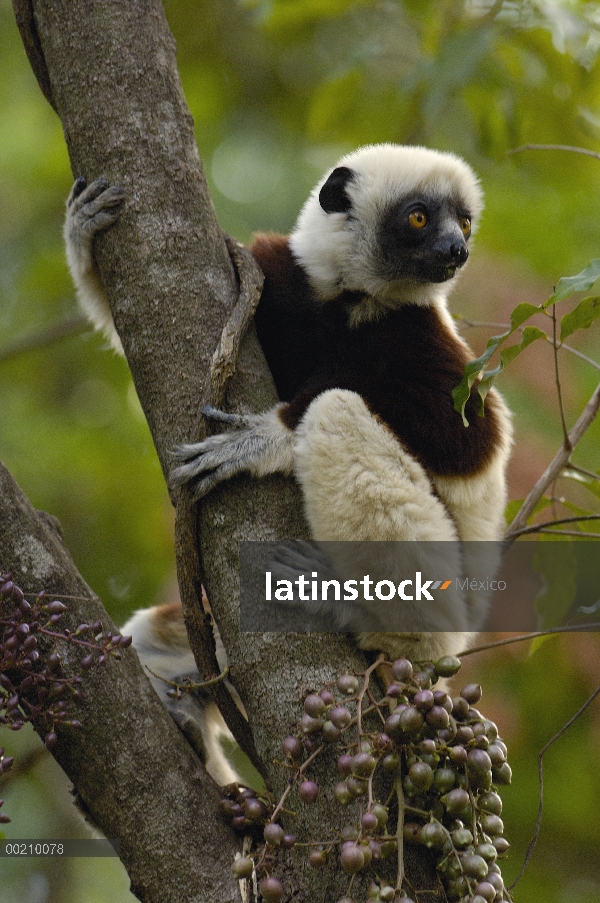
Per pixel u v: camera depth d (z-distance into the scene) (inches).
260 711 159.8
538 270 354.6
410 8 324.5
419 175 251.4
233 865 153.7
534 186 368.8
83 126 187.3
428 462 209.0
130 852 159.8
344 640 167.0
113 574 352.8
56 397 400.5
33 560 163.6
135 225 180.5
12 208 429.1
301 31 335.6
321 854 144.1
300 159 454.6
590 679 309.7
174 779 162.9
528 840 324.2
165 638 239.9
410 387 215.2
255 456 176.2
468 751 155.3
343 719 149.2
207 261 180.4
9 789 357.7
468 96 315.9
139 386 179.2
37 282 397.1
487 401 227.8
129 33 188.7
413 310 240.1
